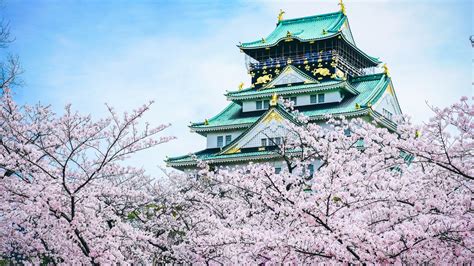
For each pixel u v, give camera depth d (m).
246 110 66.06
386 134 17.45
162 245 21.91
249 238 16.20
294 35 70.81
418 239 13.73
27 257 19.86
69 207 17.89
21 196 16.88
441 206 14.94
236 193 24.20
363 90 64.62
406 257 14.49
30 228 18.05
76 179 19.42
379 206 16.16
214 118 66.50
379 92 62.28
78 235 16.94
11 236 18.27
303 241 14.51
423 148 15.53
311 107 62.31
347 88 61.53
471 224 13.80
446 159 15.66
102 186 19.62
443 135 15.66
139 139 18.09
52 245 17.98
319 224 14.95
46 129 18.34
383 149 17.08
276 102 55.91
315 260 15.37
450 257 14.57
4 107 17.95
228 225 22.45
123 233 18.84
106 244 17.33
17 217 17.77
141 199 21.80
